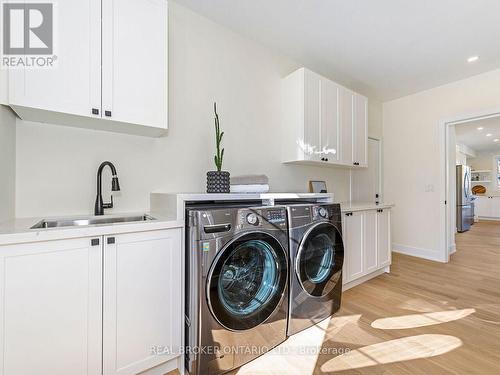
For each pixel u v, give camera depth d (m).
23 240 0.93
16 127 1.37
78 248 1.06
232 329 1.35
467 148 7.46
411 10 1.95
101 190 1.61
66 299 1.03
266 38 2.36
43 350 0.99
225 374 1.33
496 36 2.28
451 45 2.44
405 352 1.50
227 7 1.97
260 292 1.51
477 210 7.89
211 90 2.14
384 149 4.08
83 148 1.58
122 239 1.16
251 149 2.39
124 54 1.42
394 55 2.62
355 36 2.30
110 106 1.37
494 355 1.46
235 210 1.36
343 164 2.77
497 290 2.40
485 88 3.03
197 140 2.06
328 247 1.91
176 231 1.32
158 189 1.87
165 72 1.57
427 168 3.58
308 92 2.44
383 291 2.38
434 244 3.50
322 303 1.84
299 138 2.41
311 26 2.17
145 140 1.82
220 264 1.28
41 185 1.45
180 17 1.97
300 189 2.80
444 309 2.02
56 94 1.22
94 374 1.10
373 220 2.68
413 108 3.73
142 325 1.22
